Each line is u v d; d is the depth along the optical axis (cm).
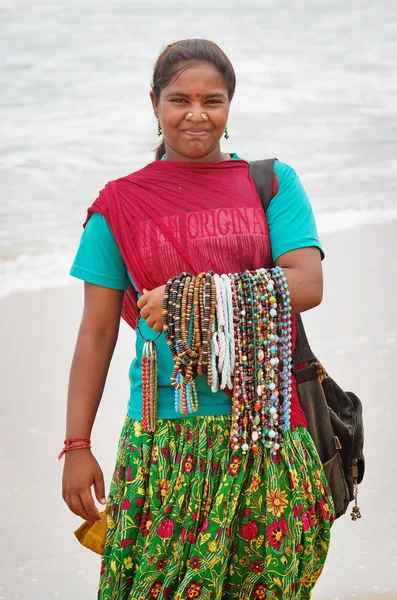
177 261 338
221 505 331
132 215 343
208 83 340
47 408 674
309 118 1438
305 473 346
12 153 1251
